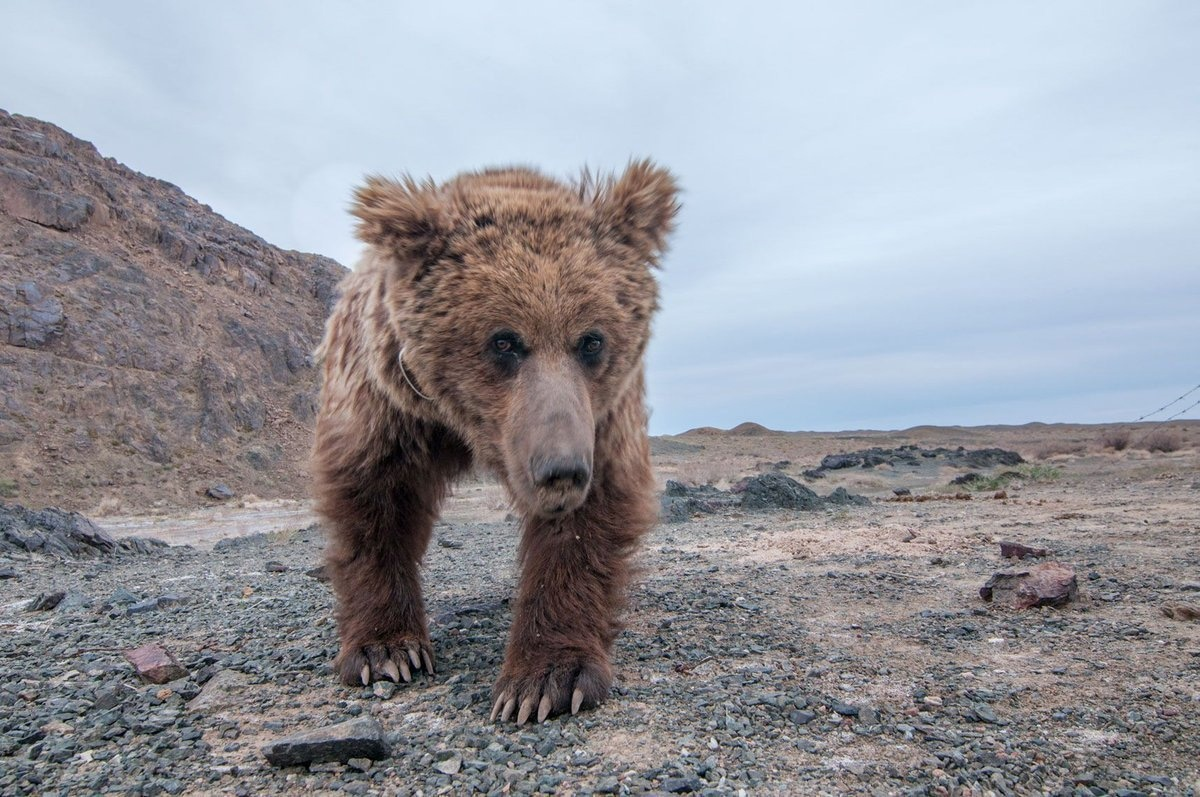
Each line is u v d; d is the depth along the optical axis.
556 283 0.86
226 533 5.74
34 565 2.60
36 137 13.38
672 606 1.38
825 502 3.71
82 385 10.18
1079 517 2.68
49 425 9.48
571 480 0.78
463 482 1.32
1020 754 0.72
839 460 9.10
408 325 0.90
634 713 0.84
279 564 2.33
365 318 1.00
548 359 0.85
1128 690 0.89
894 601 1.39
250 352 12.87
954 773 0.69
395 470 1.01
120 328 11.29
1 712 0.90
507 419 0.85
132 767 0.74
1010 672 0.97
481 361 0.87
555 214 0.94
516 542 2.78
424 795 0.67
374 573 1.02
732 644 1.11
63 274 11.46
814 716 0.82
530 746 0.77
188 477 9.80
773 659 1.04
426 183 1.03
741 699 0.87
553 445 0.78
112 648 1.23
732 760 0.72
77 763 0.76
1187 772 0.69
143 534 5.82
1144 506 2.98
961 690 0.90
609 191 1.00
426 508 1.11
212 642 1.25
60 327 10.63
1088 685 0.91
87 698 0.94
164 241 13.77
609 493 0.96
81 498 8.67
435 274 0.90
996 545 2.04
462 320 0.86
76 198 12.65
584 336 0.86
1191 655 1.01
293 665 1.08
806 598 1.43
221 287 14.09
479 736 0.80
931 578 1.60
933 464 8.64
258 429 11.51
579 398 0.83
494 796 0.67
